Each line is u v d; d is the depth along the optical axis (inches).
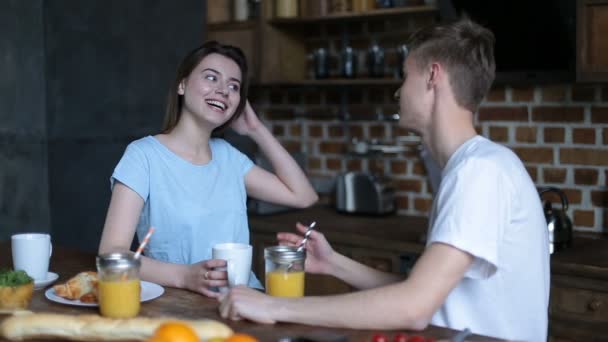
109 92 136.6
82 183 134.4
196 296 74.2
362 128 154.0
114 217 84.7
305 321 63.3
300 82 151.8
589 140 128.6
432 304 60.7
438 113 66.8
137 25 140.0
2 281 68.0
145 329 57.5
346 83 146.3
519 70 128.0
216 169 92.7
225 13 160.9
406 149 147.9
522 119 135.1
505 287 65.5
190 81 89.4
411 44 68.7
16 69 125.1
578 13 116.6
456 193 61.9
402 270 123.4
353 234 128.3
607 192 127.6
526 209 65.2
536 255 66.3
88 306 69.9
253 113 98.0
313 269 77.2
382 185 144.3
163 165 88.4
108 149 137.4
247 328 62.9
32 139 127.8
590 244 120.6
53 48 128.7
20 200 126.8
